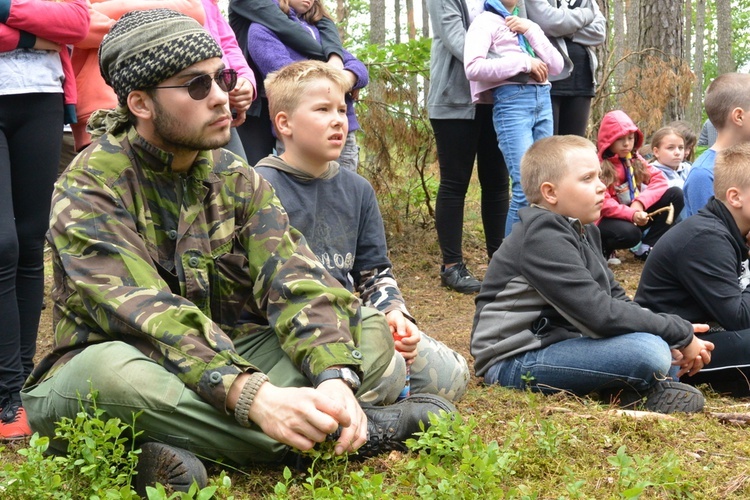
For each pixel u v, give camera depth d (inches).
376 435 92.1
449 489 75.4
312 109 114.1
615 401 122.3
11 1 109.0
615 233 248.2
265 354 97.3
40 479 77.5
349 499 74.5
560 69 205.6
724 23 924.6
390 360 99.7
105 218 86.0
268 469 89.4
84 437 78.3
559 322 127.8
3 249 108.4
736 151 138.4
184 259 90.0
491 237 227.6
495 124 203.2
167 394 81.6
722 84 172.1
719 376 135.3
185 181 91.7
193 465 78.6
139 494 80.4
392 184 287.4
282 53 179.6
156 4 141.6
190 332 83.3
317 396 80.7
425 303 211.9
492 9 204.2
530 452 91.9
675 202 255.8
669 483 83.4
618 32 852.0
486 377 132.9
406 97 274.8
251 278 95.4
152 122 87.4
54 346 91.4
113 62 87.8
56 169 118.7
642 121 319.9
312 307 90.4
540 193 131.3
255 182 97.7
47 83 115.0
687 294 139.5
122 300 83.4
